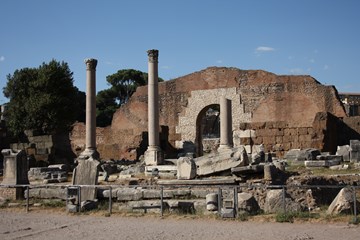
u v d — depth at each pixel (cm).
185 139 5197
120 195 1994
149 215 1711
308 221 1487
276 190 1705
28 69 5916
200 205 1767
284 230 1355
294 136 4434
